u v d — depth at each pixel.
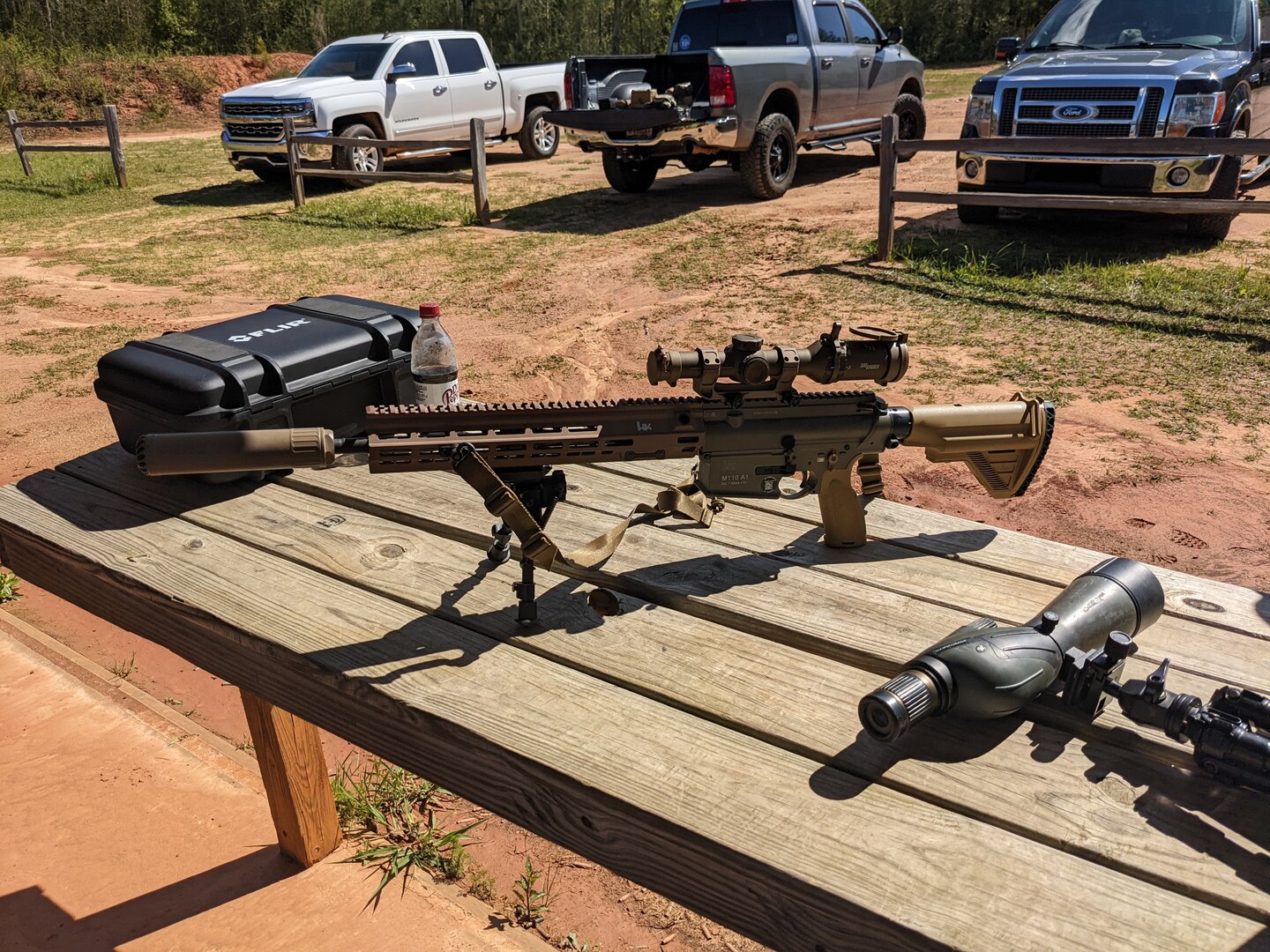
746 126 11.35
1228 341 6.62
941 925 1.38
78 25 32.53
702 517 2.52
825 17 12.51
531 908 2.99
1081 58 8.80
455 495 2.79
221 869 3.09
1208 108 7.90
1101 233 9.46
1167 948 1.35
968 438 2.39
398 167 16.84
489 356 7.26
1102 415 5.65
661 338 7.37
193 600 2.26
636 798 1.63
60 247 11.69
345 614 2.21
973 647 1.72
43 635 4.38
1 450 6.02
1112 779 1.67
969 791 1.64
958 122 17.42
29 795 3.38
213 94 27.61
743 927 1.56
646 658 2.04
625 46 41.81
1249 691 1.62
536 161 17.25
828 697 1.90
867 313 7.61
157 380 2.71
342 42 15.64
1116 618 1.89
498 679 1.97
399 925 2.88
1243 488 4.80
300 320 3.17
